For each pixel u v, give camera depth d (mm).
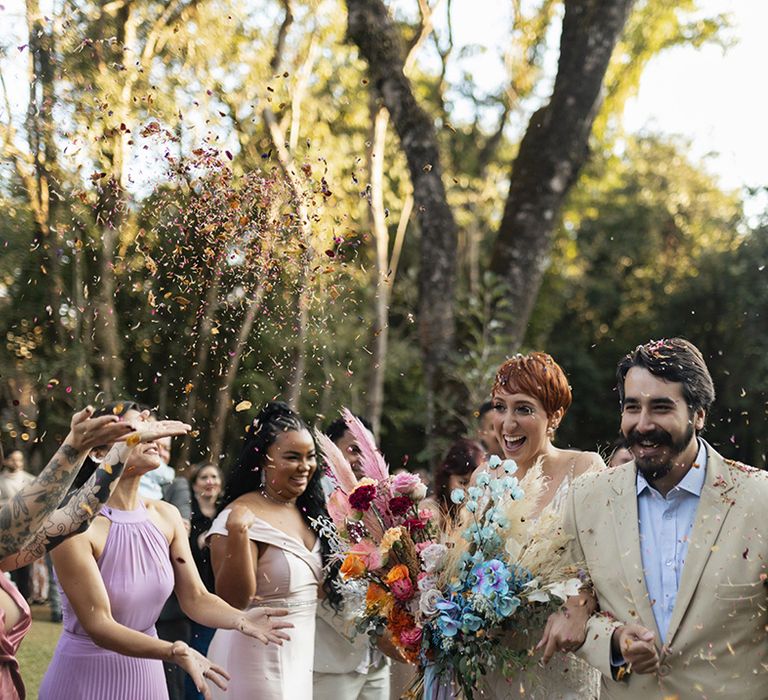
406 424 20781
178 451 9680
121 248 4992
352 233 4922
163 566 4035
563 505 3789
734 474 3195
